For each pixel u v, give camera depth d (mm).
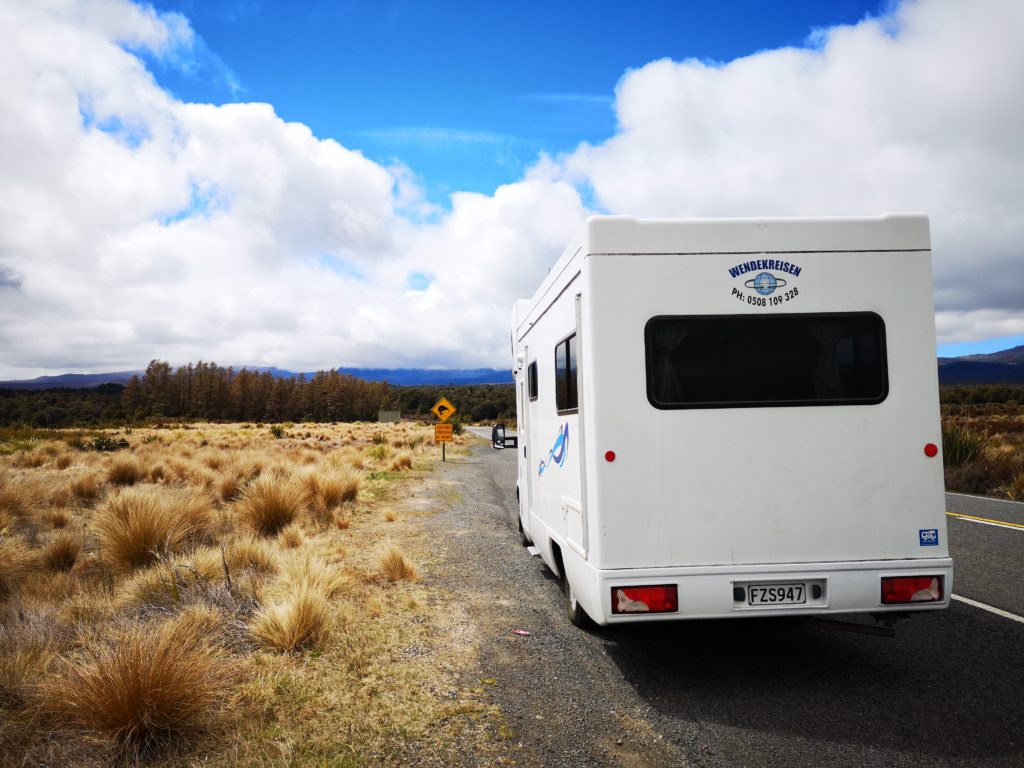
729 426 3947
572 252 4418
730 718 3721
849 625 4309
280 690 3953
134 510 7434
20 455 17641
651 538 3910
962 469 14367
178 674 3482
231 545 7039
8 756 3176
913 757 3266
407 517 10289
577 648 4840
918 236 4039
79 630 4754
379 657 4535
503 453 26734
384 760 3207
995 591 6156
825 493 3961
